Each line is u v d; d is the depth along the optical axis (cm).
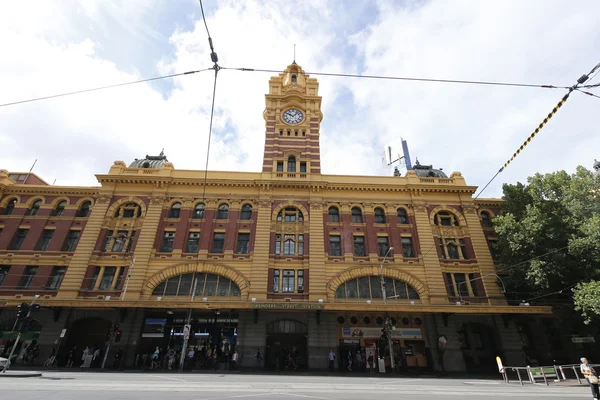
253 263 3188
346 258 3306
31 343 2809
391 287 3222
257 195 3631
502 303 3111
